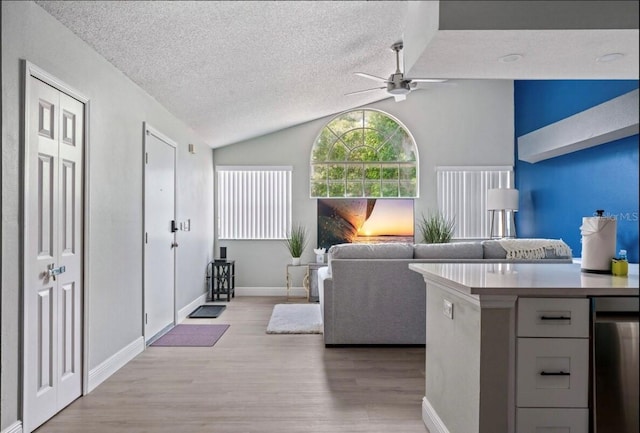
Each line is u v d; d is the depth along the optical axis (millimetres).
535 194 6582
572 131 4992
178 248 5281
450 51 2041
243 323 5191
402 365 3635
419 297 4148
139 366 3617
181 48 3502
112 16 2797
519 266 2768
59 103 2691
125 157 3707
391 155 7441
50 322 2604
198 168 6273
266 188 7316
